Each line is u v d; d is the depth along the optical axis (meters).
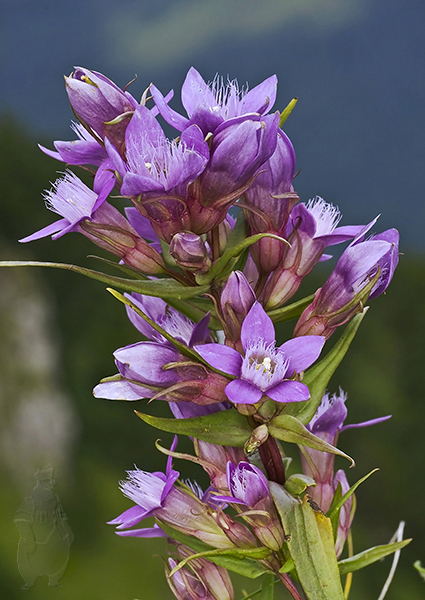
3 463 1.52
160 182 0.37
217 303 0.38
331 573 0.37
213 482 0.39
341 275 0.38
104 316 1.88
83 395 1.75
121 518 0.39
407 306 2.24
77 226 0.38
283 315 0.39
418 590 1.71
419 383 2.11
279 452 0.39
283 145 0.38
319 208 0.40
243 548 0.38
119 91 0.37
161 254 0.39
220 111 0.38
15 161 1.98
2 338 1.68
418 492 1.94
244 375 0.37
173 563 0.40
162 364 0.38
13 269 1.81
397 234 0.38
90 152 0.38
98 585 1.24
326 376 0.38
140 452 1.73
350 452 2.06
